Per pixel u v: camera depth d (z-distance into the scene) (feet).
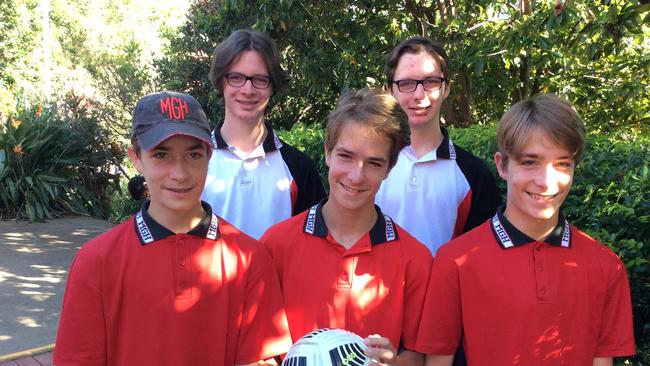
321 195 9.94
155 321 6.63
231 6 25.35
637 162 10.16
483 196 9.24
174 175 6.64
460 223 9.25
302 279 7.39
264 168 9.52
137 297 6.65
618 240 8.89
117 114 40.91
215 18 27.61
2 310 17.88
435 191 9.12
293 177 9.64
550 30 18.26
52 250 25.79
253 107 9.39
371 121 6.95
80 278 6.64
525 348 6.87
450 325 7.25
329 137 7.26
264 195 9.46
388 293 7.29
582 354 6.92
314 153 17.13
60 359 6.58
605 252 7.20
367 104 7.11
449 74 9.65
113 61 46.06
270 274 7.27
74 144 36.86
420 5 24.35
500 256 7.11
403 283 7.36
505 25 21.17
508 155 7.14
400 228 7.76
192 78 34.27
